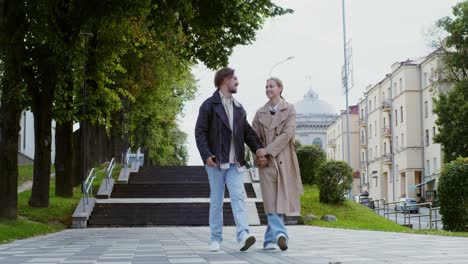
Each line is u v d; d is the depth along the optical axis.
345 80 51.03
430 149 64.12
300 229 17.08
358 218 23.69
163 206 24.22
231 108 8.30
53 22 17.02
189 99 54.09
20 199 23.94
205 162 8.15
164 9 20.95
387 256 7.48
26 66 20.41
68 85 23.86
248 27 22.75
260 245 9.80
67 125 26.02
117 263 7.10
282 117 8.41
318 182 25.83
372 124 83.12
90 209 23.16
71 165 26.16
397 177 71.19
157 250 9.30
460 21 47.22
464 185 16.14
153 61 31.91
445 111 47.69
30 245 11.16
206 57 23.61
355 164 95.56
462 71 49.84
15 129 16.56
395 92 71.81
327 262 6.80
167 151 60.25
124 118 41.38
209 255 8.00
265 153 8.25
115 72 29.80
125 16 18.89
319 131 139.88
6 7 16.34
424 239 10.95
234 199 8.30
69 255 8.56
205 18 20.69
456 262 6.61
